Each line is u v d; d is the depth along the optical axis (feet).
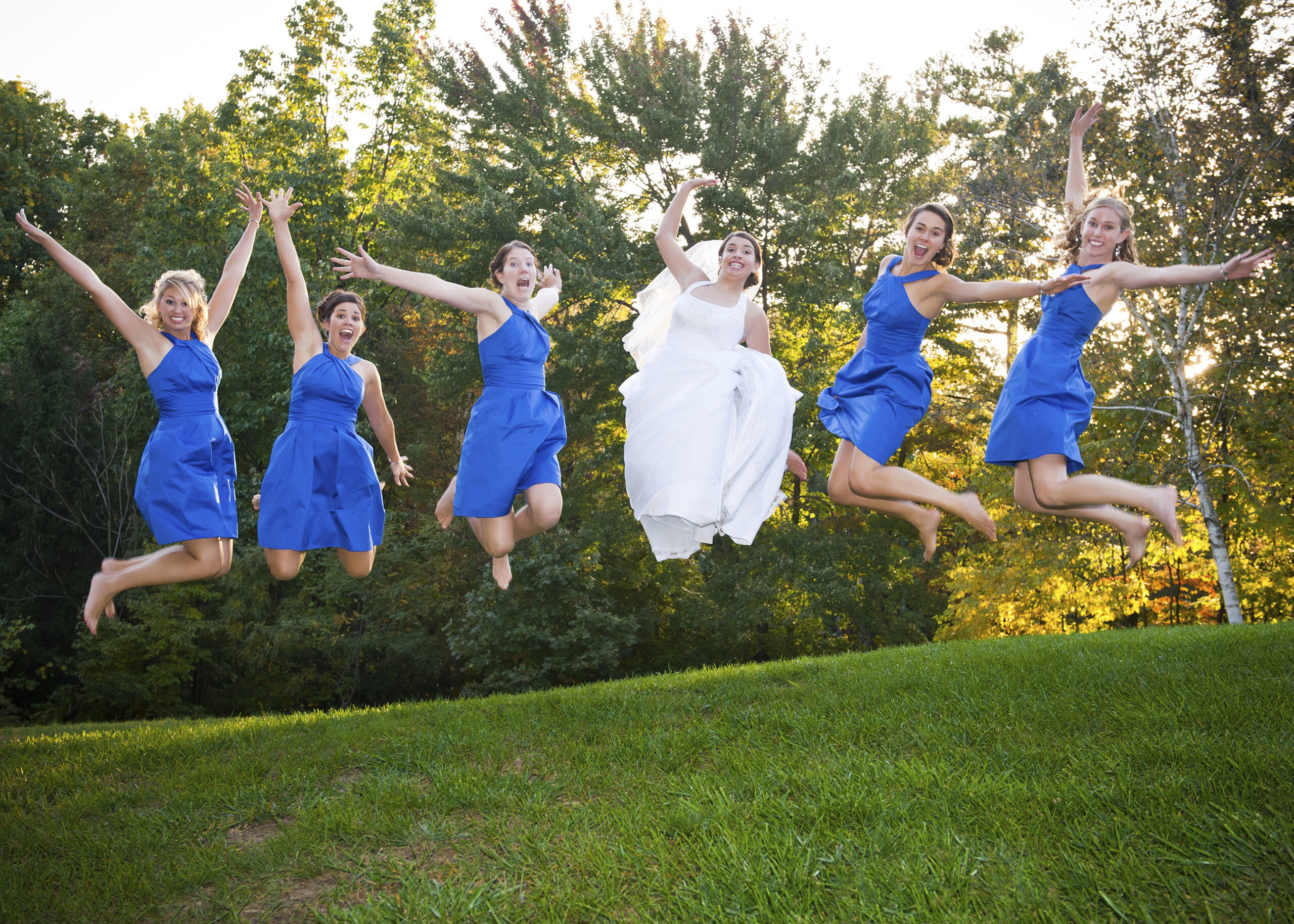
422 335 80.48
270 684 67.92
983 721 16.96
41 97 101.76
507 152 69.41
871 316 16.30
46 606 68.74
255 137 80.18
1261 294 49.47
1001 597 61.11
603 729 19.12
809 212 61.46
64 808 16.12
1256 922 9.40
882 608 73.61
